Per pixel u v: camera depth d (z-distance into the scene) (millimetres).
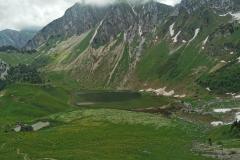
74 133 179125
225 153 135625
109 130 188250
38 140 159500
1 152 136875
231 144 149750
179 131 188500
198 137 174875
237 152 135875
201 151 140500
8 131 189250
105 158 125625
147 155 132750
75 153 132750
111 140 162125
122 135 176125
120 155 130625
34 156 128375
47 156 127750
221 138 168125
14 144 150125
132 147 145125
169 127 195750
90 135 174500
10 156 129125
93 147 145625
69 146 148625
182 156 132375
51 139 163000
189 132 187625
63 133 179125
